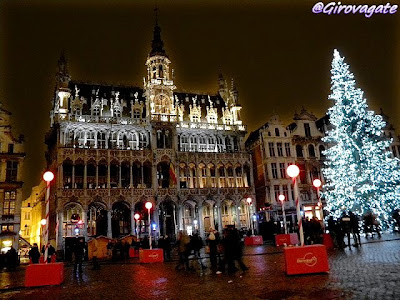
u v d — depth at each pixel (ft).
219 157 160.04
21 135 130.72
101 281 47.11
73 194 130.62
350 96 118.11
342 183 114.52
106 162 139.64
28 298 36.65
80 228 130.31
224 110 178.29
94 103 150.61
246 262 56.39
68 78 147.02
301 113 182.50
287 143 173.58
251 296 29.01
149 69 166.40
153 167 146.92
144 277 48.16
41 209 167.32
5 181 122.11
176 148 153.17
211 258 53.42
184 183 154.92
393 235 93.81
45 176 48.26
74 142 139.64
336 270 39.04
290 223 159.33
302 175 170.81
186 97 180.45
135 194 140.26
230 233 46.57
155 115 154.40
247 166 166.09
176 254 93.04
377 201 107.45
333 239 71.82
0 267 84.48
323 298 26.05
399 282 29.27
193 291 33.76
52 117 159.43
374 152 112.37
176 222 148.05
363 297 25.23
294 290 29.99
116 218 143.13
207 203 157.48
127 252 89.10
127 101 163.02
